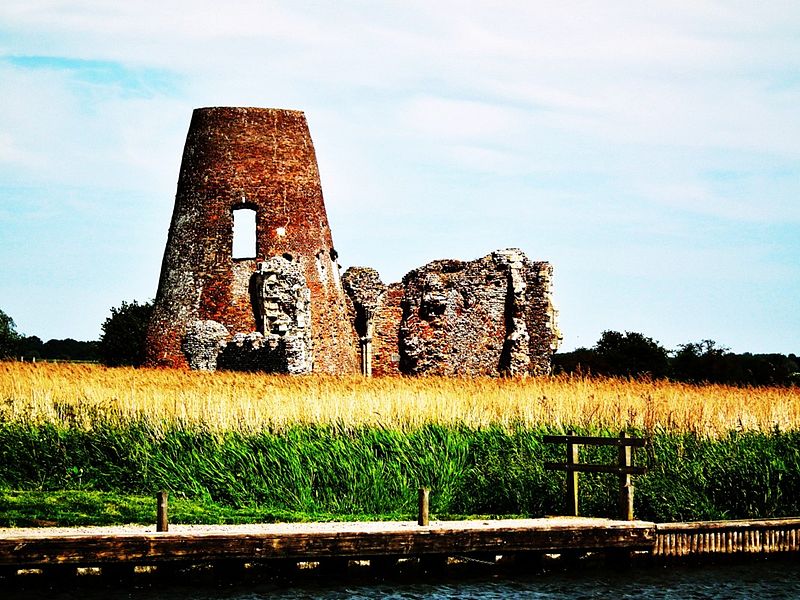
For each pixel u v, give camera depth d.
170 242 46.94
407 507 23.88
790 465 25.58
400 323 50.38
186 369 42.91
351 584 19.78
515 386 35.72
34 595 18.53
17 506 22.28
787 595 19.91
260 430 25.66
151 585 19.20
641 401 31.02
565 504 23.39
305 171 47.06
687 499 23.80
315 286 46.62
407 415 27.39
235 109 46.25
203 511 22.66
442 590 19.69
